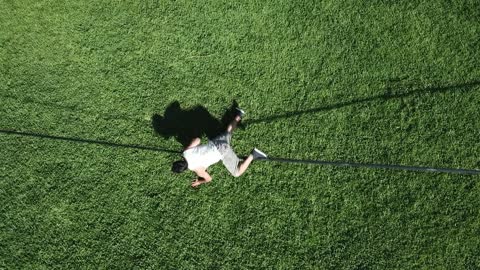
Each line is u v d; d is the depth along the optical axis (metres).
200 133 6.90
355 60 7.11
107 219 6.49
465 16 7.29
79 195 6.58
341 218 6.42
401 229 6.34
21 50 7.35
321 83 7.01
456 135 6.70
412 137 6.71
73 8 7.56
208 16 7.41
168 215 6.50
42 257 6.32
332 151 6.70
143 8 7.52
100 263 6.30
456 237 6.28
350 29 7.28
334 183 6.56
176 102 7.00
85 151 6.77
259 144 6.77
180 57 7.21
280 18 7.36
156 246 6.37
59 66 7.23
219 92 7.02
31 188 6.61
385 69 7.05
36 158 6.75
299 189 6.55
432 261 6.21
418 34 7.21
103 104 7.01
